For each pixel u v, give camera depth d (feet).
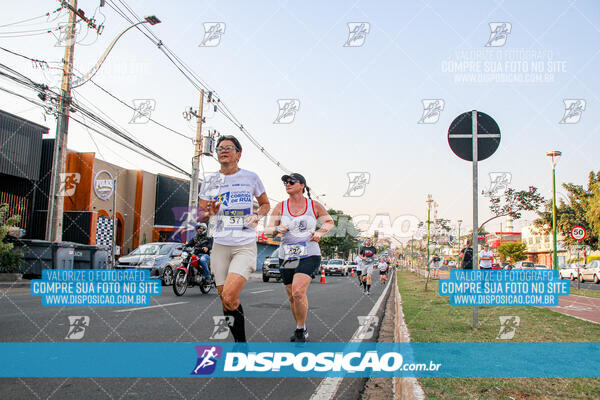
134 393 9.77
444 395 9.08
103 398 9.33
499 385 9.82
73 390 9.77
